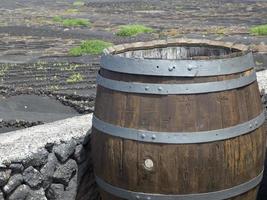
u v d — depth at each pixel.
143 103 3.41
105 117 3.59
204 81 3.35
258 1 37.31
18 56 16.50
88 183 4.47
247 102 3.53
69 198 4.28
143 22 26.17
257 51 15.54
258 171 3.68
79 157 4.31
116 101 3.52
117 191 3.61
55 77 12.66
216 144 3.39
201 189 3.42
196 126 3.35
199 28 22.83
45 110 9.42
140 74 3.40
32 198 4.03
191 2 38.34
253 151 3.57
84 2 40.12
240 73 3.48
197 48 4.20
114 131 3.52
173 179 3.40
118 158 3.53
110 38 20.52
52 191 4.18
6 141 4.16
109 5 37.03
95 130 3.72
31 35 21.86
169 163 3.38
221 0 39.00
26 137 4.22
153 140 3.38
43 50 17.70
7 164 3.85
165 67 3.34
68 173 4.23
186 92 3.34
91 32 22.55
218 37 19.41
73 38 20.80
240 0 38.53
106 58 3.61
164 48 4.22
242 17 27.31
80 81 12.02
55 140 4.16
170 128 3.36
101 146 3.65
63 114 9.16
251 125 3.53
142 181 3.47
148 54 4.17
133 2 39.16
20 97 10.27
